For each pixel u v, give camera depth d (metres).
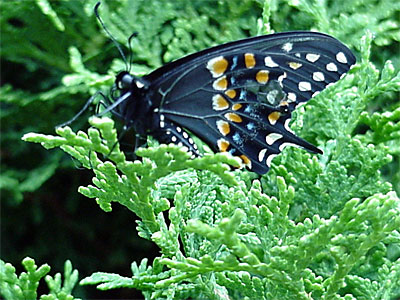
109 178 0.23
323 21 0.30
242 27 0.32
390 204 0.22
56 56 0.34
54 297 0.23
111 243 0.37
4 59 0.36
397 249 0.29
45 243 0.36
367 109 0.32
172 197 0.26
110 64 0.34
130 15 0.32
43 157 0.35
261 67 0.25
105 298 0.36
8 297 0.24
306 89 0.25
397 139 0.28
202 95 0.25
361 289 0.25
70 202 0.36
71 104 0.34
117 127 0.33
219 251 0.25
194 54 0.24
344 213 0.22
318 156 0.27
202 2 0.33
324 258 0.27
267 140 0.25
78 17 0.33
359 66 0.28
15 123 0.35
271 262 0.22
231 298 0.26
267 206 0.25
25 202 0.36
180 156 0.22
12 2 0.33
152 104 0.24
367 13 0.31
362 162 0.27
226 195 0.25
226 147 0.25
